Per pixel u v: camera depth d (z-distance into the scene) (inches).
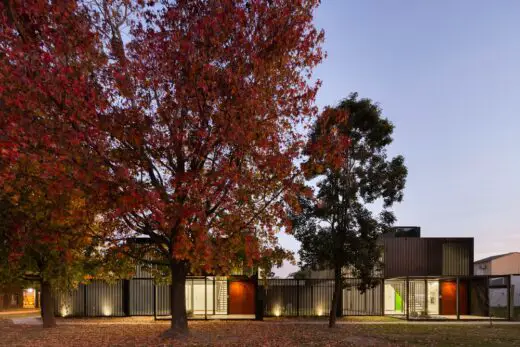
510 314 952.9
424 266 1083.9
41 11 468.8
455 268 1090.7
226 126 512.4
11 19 482.0
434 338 629.3
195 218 516.1
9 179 484.7
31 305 1517.0
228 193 529.3
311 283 1010.7
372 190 752.3
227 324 826.2
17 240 609.0
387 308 1089.4
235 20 533.3
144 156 534.3
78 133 458.6
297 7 569.9
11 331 715.4
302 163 589.0
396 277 1007.6
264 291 1000.9
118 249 629.3
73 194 494.6
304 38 582.9
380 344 569.6
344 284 819.4
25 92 444.5
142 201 465.7
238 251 672.4
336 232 749.3
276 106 571.8
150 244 717.9
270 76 573.0
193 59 517.7
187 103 522.3
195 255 527.2
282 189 573.6
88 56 497.4
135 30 544.7
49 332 695.1
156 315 968.9
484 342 593.0
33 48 461.4
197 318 920.9
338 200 755.4
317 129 732.7
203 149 535.2
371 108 770.2
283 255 708.0
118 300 978.7
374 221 741.3
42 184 522.3
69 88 455.2
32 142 445.1
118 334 662.5
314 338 620.7
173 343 565.3
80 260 714.2
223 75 527.2
